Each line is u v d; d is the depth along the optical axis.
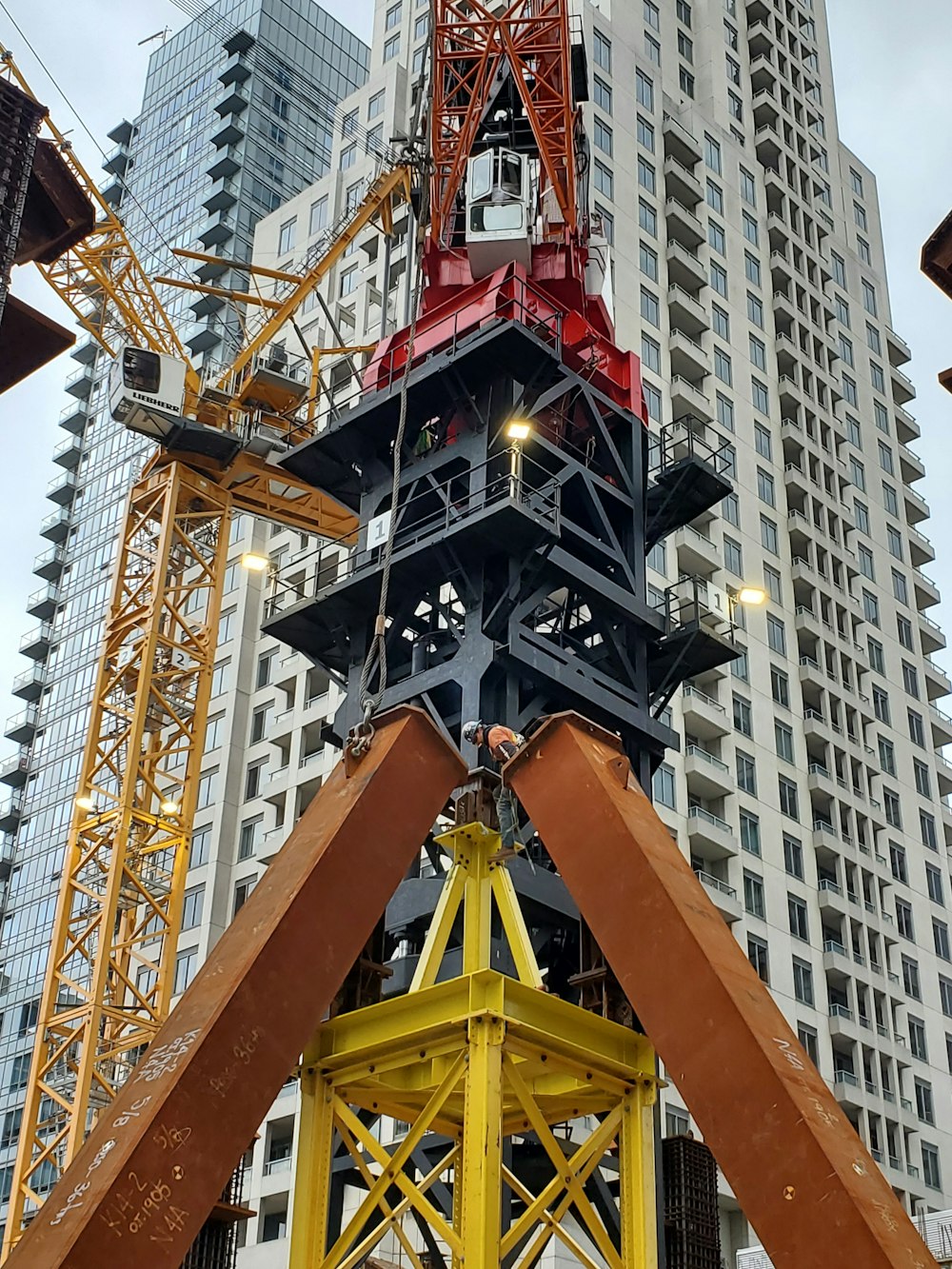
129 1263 13.80
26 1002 104.38
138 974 79.06
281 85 140.88
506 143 33.75
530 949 17.61
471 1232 15.50
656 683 30.36
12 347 15.64
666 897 16.20
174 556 70.88
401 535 29.16
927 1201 79.12
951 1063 87.75
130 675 65.06
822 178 116.88
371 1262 26.77
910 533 109.88
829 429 102.44
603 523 29.06
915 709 101.19
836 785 87.19
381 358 31.25
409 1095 18.67
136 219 139.38
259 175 133.00
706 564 83.50
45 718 120.06
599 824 17.03
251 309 109.00
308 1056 17.75
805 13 125.00
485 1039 16.20
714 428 89.50
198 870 80.00
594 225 34.19
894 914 88.94
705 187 98.94
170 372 62.97
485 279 31.02
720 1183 64.69
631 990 16.12
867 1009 81.38
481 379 29.12
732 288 97.25
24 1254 13.89
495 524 26.11
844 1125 14.89
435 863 27.56
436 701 27.17
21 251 16.73
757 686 84.44
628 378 31.77
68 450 133.12
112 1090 57.00
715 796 78.25
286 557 87.31
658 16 106.06
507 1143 22.77
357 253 94.12
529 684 26.72
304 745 78.94
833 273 113.25
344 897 16.86
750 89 112.88
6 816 116.38
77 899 102.25
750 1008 15.47
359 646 29.27
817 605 92.38
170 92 147.12
